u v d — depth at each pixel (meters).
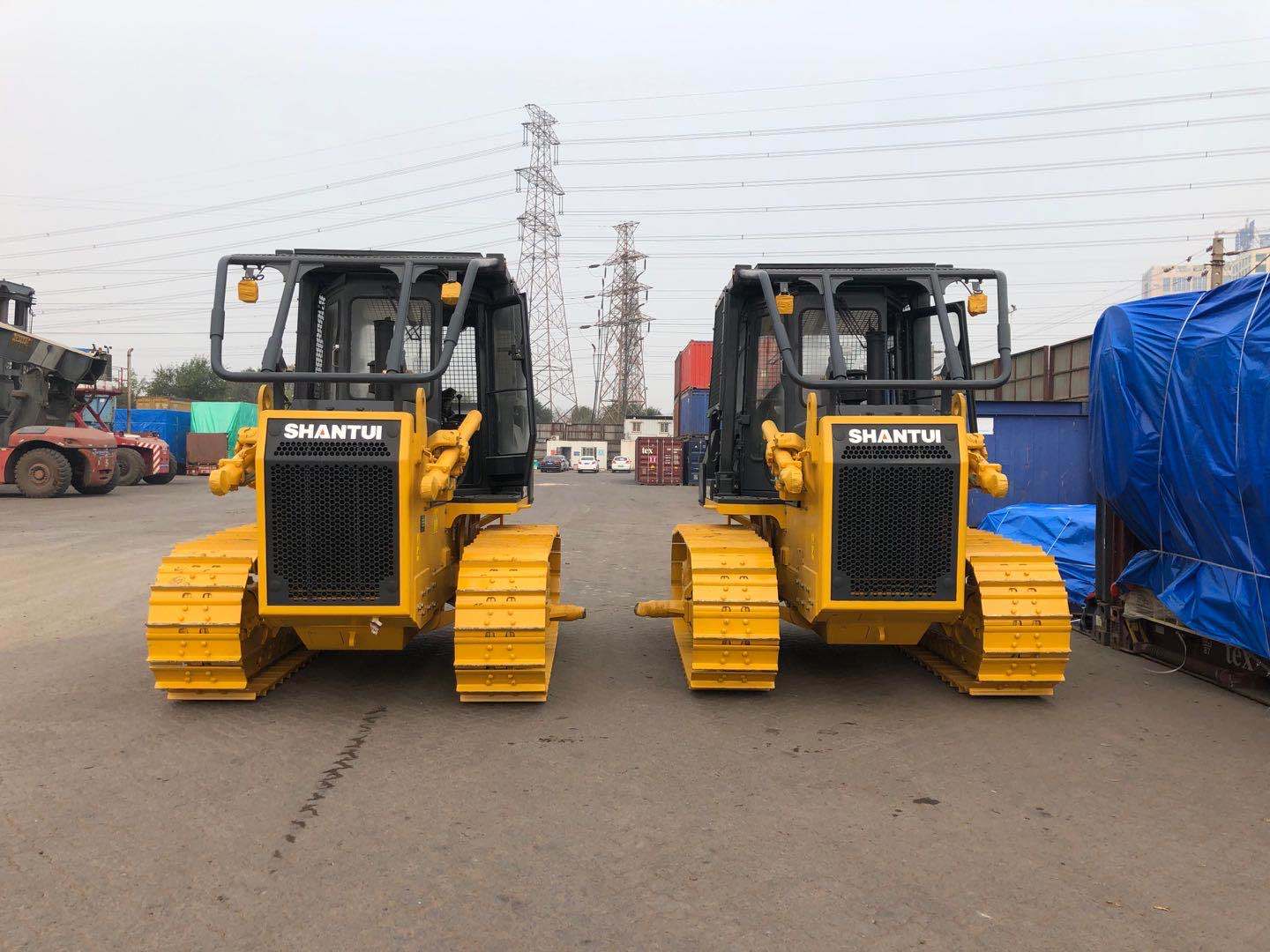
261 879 3.29
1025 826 3.85
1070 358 19.31
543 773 4.42
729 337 6.88
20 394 23.53
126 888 3.21
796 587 6.04
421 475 5.28
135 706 5.49
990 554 5.84
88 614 8.43
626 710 5.55
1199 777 4.46
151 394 77.44
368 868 3.38
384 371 6.11
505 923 2.99
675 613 6.54
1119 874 3.40
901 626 5.67
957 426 5.42
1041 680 5.71
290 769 4.45
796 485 5.46
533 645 5.46
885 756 4.73
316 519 5.08
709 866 3.43
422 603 5.45
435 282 6.25
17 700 5.61
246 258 5.84
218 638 5.34
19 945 2.82
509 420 6.75
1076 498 13.66
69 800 4.02
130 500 23.66
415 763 4.54
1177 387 6.34
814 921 3.02
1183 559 6.61
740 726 5.22
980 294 6.05
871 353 6.40
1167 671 6.74
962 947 2.87
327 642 5.48
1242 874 3.41
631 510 23.53
